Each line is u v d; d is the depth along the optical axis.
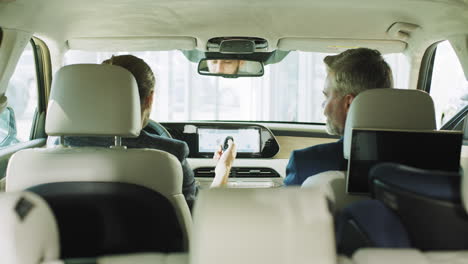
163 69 5.79
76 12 2.79
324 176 1.54
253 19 2.99
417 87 3.58
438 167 1.44
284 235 0.88
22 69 3.20
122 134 1.62
